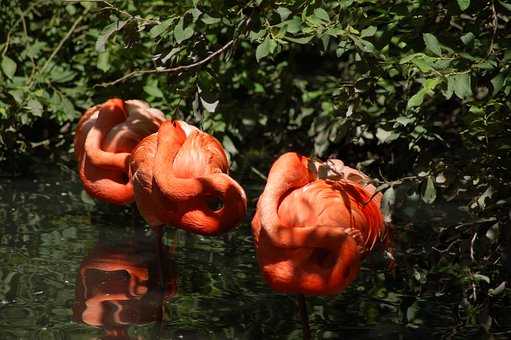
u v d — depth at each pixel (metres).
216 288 7.52
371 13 8.31
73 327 6.51
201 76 7.48
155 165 7.37
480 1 6.54
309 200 6.40
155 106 11.56
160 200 7.41
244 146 12.20
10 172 11.19
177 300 7.20
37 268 7.80
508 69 6.12
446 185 6.92
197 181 7.23
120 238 8.84
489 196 6.66
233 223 7.35
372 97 7.46
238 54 11.78
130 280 7.62
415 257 7.75
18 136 11.85
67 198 10.15
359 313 7.01
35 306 6.90
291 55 11.74
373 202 6.90
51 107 11.52
